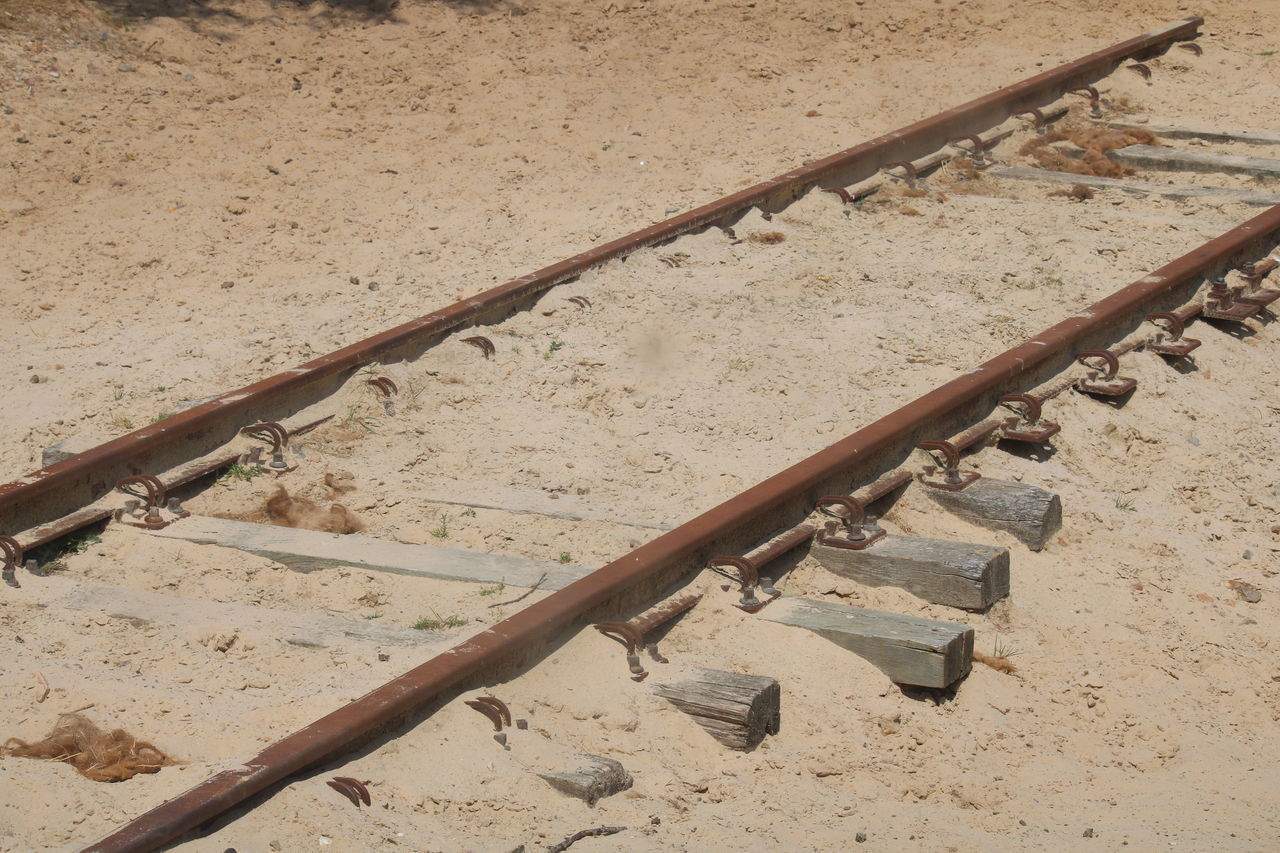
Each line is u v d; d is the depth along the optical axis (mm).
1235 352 28109
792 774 16578
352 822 14078
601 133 38625
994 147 38031
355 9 45844
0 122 36531
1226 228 32188
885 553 20234
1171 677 19406
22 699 16453
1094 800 16812
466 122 39250
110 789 14758
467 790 15055
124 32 42188
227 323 28406
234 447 23328
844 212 33875
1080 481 23469
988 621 19844
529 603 19062
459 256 31484
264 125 38500
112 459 21641
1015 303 28781
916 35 45125
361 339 27391
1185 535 22531
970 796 16594
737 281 30141
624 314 28547
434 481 22922
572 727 16672
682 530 19234
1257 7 46969
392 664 17391
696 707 17016
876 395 25219
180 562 20391
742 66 42906
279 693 16953
